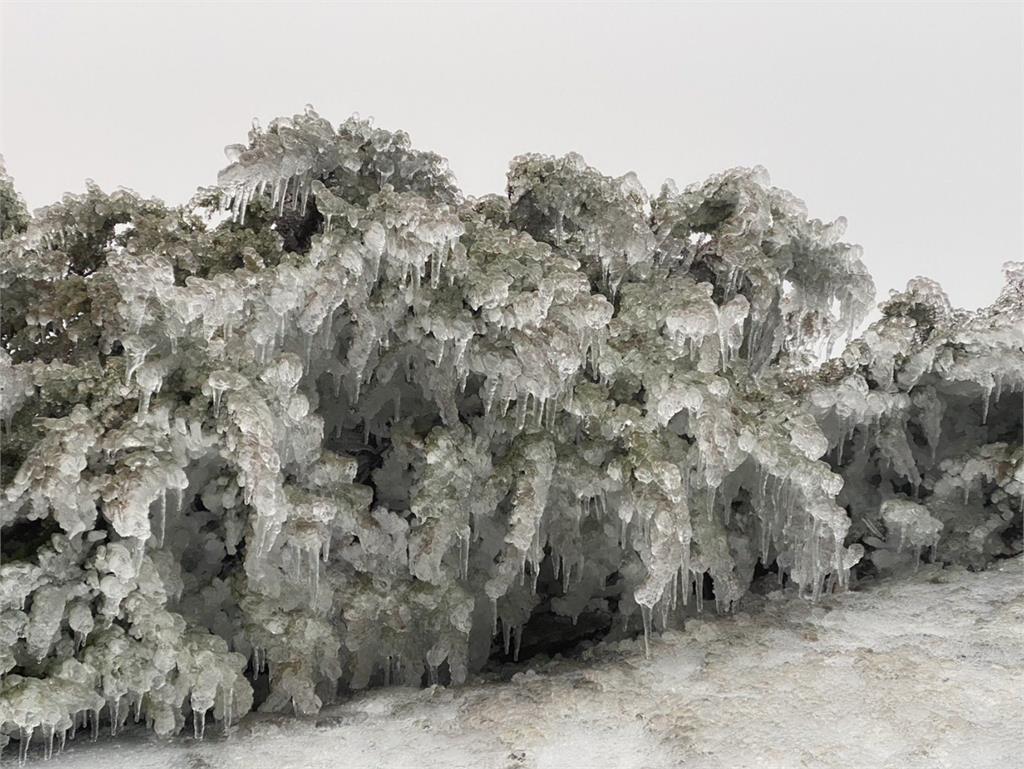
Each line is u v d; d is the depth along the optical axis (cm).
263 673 477
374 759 360
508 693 412
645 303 486
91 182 495
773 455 458
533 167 532
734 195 548
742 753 338
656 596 429
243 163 439
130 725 411
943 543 525
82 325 423
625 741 359
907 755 330
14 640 351
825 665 404
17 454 385
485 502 466
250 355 412
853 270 550
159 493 369
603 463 478
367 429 505
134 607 373
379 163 509
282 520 396
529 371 443
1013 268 545
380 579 455
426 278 461
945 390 550
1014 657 394
